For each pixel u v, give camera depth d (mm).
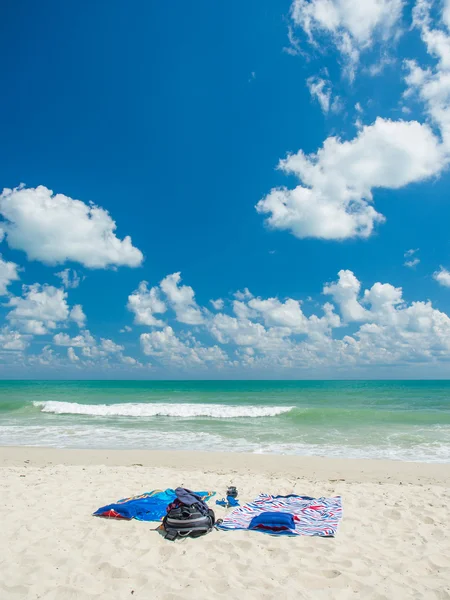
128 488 8070
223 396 40781
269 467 10938
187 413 24469
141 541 5453
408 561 4996
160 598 4102
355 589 4344
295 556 5074
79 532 5730
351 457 12812
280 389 59625
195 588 4281
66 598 4082
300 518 6352
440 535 5848
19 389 58219
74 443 15148
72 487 8055
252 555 5098
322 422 20906
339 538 5668
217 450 13852
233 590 4250
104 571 4637
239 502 7375
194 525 5703
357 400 35656
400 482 9477
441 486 9016
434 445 14703
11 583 4340
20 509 6652
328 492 8117
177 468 10750
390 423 20391
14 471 9711
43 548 5191
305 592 4254
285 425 19828
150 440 15719
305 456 12273
